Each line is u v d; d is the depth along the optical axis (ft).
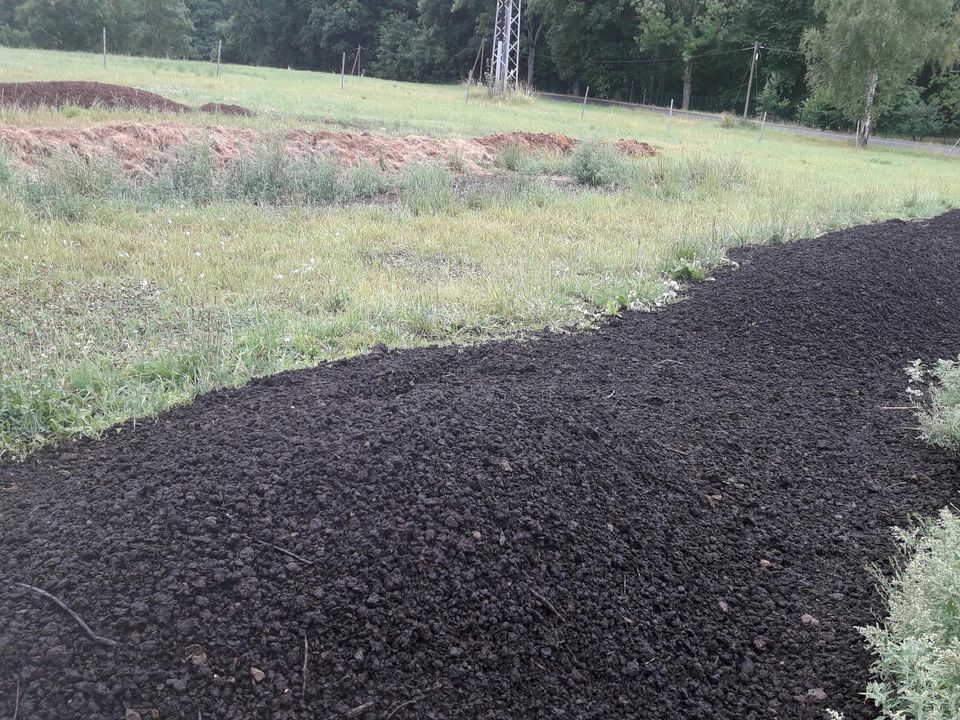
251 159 32.58
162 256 21.63
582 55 168.76
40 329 16.02
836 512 12.28
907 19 96.37
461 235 27.02
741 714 8.59
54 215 24.77
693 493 11.92
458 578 9.18
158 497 9.69
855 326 20.30
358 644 8.28
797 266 23.35
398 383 14.32
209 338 15.84
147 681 7.48
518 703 8.21
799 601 10.29
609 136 67.87
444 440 11.28
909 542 10.64
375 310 18.54
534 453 11.42
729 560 10.80
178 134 35.09
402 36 192.85
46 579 8.29
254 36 216.54
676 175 43.50
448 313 18.71
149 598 8.24
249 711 7.47
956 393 15.84
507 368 15.66
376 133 45.78
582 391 14.48
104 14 169.78
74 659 7.50
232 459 10.73
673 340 18.63
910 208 37.17
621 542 10.43
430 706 7.94
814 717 8.58
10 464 10.95
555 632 8.96
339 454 10.77
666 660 9.08
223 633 8.02
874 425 15.34
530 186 37.55
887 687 8.68
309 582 8.75
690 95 169.58
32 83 46.70
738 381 16.72
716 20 151.84
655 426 13.65
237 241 24.03
